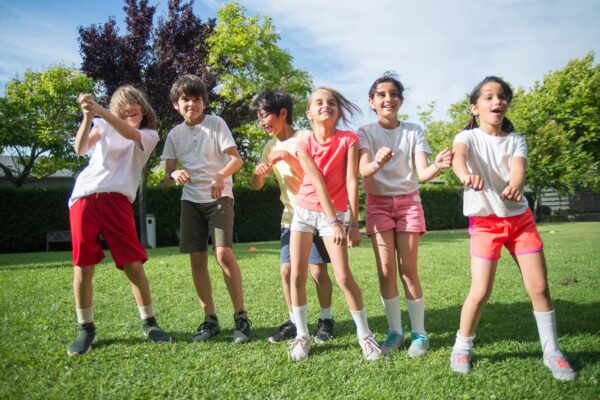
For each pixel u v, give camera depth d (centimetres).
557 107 2547
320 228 271
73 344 272
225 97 1602
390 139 294
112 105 312
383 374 234
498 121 254
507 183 249
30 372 237
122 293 438
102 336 303
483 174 252
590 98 2484
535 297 240
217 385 221
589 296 403
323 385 220
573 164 2112
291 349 264
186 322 342
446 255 745
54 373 236
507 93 256
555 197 2684
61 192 1395
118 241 288
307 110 288
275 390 214
